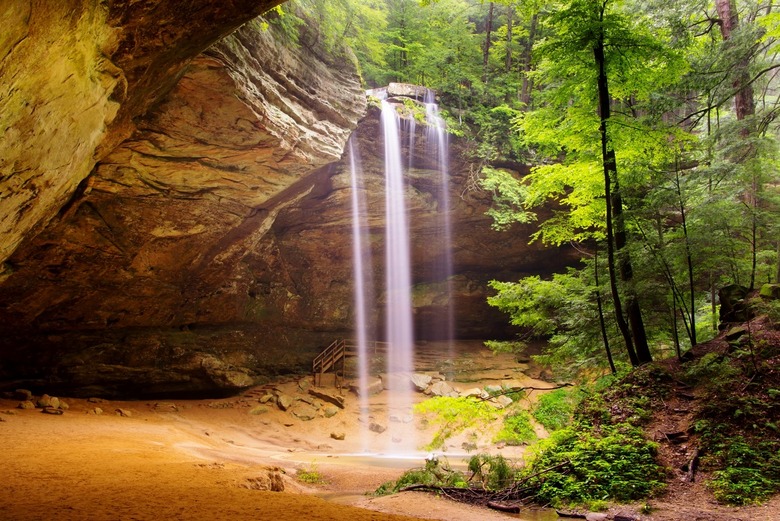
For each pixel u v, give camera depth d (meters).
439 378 24.19
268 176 17.08
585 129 11.62
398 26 28.61
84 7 6.44
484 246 26.78
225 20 9.12
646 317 13.00
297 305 24.67
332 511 5.78
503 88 25.41
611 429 9.66
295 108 16.44
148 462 8.55
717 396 9.36
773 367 9.41
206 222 17.84
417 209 23.67
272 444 17.17
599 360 13.02
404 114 22.12
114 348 18.42
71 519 4.35
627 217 12.19
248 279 22.27
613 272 11.46
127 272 17.41
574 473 8.80
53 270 15.84
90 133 8.93
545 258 27.61
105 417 14.98
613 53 11.59
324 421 20.03
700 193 12.75
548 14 11.62
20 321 16.41
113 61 8.17
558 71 12.30
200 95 13.35
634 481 8.12
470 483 10.39
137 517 4.58
